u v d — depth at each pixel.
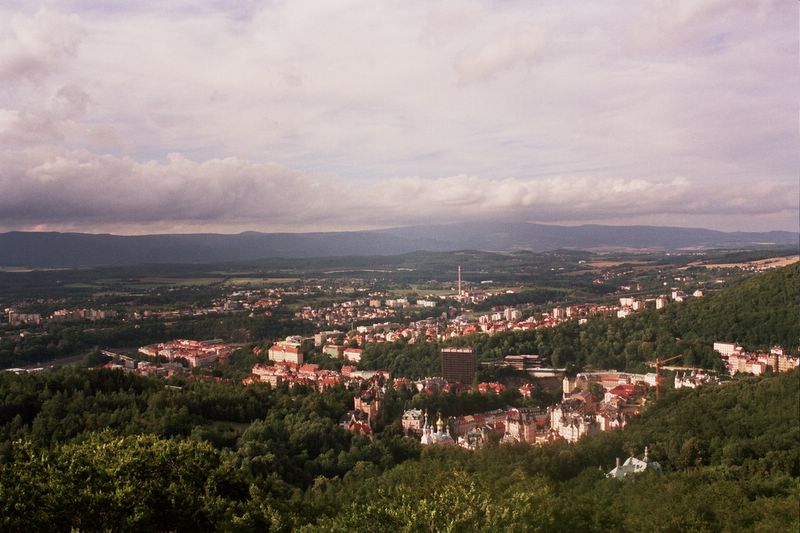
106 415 191.00
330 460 192.62
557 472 177.00
